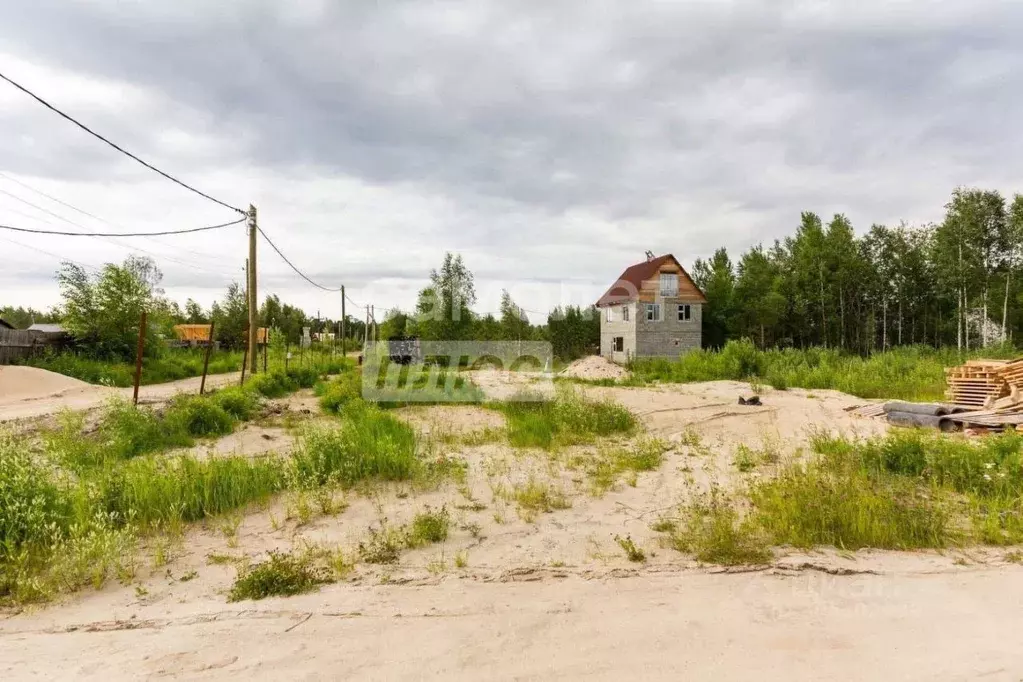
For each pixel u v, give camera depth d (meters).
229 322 47.34
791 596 3.98
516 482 7.24
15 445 6.89
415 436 9.63
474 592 4.08
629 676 2.94
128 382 20.56
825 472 6.95
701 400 15.06
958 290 33.53
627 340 34.78
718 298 43.78
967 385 12.48
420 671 3.02
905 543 4.97
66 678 3.00
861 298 43.47
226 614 3.77
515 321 33.66
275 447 9.44
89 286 24.41
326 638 3.41
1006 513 5.50
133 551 4.85
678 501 6.45
